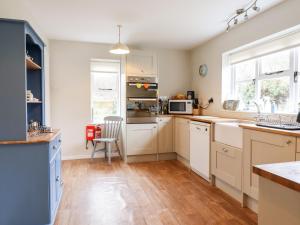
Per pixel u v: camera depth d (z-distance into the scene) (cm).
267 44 309
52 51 422
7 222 189
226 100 383
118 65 472
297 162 98
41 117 271
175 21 326
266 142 210
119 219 215
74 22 330
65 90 432
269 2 267
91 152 451
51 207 202
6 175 188
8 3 221
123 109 440
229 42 367
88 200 257
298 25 251
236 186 253
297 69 273
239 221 212
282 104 294
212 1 264
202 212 230
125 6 277
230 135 264
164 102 480
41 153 193
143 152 424
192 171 366
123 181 320
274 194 87
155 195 272
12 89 187
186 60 501
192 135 356
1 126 186
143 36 399
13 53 187
